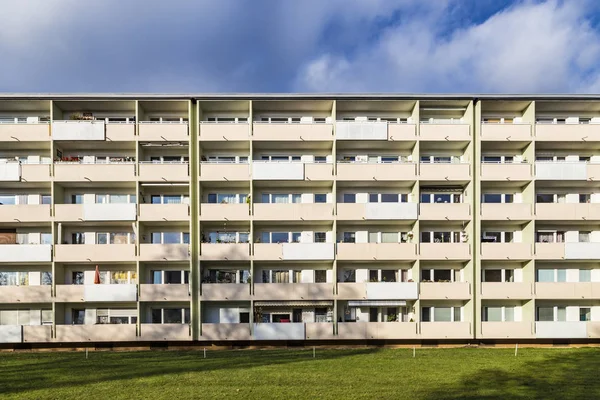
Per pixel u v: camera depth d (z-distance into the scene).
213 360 23.16
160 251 28.62
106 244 28.86
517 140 29.41
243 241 30.69
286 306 29.69
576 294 28.59
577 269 30.23
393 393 16.30
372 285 28.73
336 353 25.31
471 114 29.80
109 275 30.03
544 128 29.53
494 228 30.67
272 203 29.77
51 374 19.75
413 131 29.66
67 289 28.20
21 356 24.95
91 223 29.62
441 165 29.44
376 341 28.91
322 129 29.59
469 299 28.73
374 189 30.92
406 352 25.59
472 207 29.16
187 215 28.94
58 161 29.30
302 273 30.61
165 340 28.06
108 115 30.89
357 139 29.39
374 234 30.88
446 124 29.64
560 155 30.92
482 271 30.20
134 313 29.64
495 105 30.23
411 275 30.19
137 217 28.81
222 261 29.36
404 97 29.80
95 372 20.09
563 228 30.38
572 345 28.88
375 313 30.08
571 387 17.33
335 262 29.05
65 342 27.88
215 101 29.28
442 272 30.38
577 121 31.00
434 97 29.75
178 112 31.06
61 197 29.73
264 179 29.05
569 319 29.77
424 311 30.05
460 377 18.94
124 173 28.95
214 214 28.94
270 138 29.47
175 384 17.64
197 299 28.59
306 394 16.16
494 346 28.44
